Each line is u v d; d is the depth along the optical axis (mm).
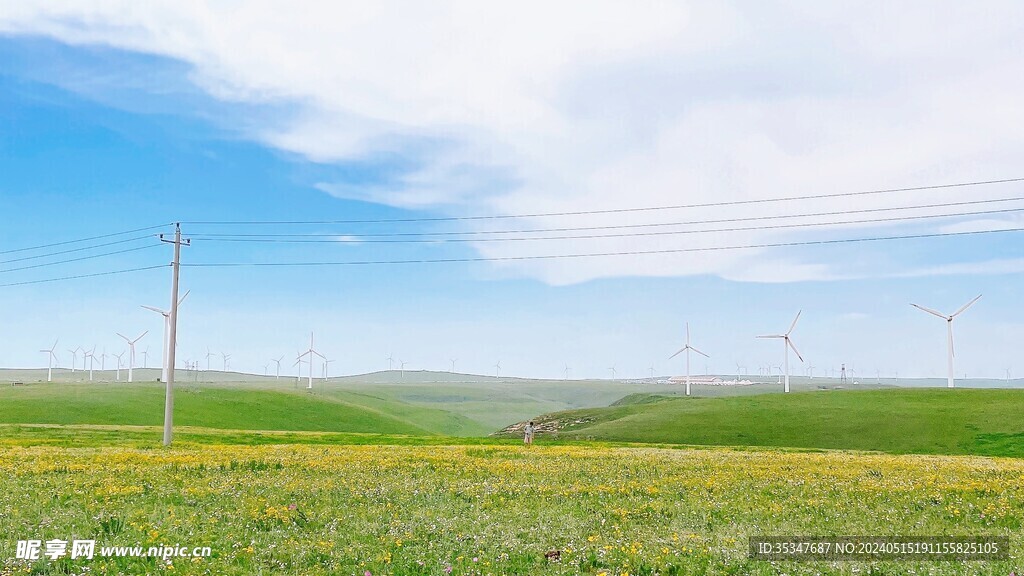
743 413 120812
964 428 97375
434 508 22031
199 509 21469
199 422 149875
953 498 24875
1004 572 14953
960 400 118250
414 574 14977
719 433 107875
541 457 43500
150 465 34000
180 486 26219
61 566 15281
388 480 28609
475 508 22234
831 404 124000
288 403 185375
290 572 14977
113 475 29484
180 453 42781
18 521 19062
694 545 17156
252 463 34906
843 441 97812
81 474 29766
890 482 29344
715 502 23688
